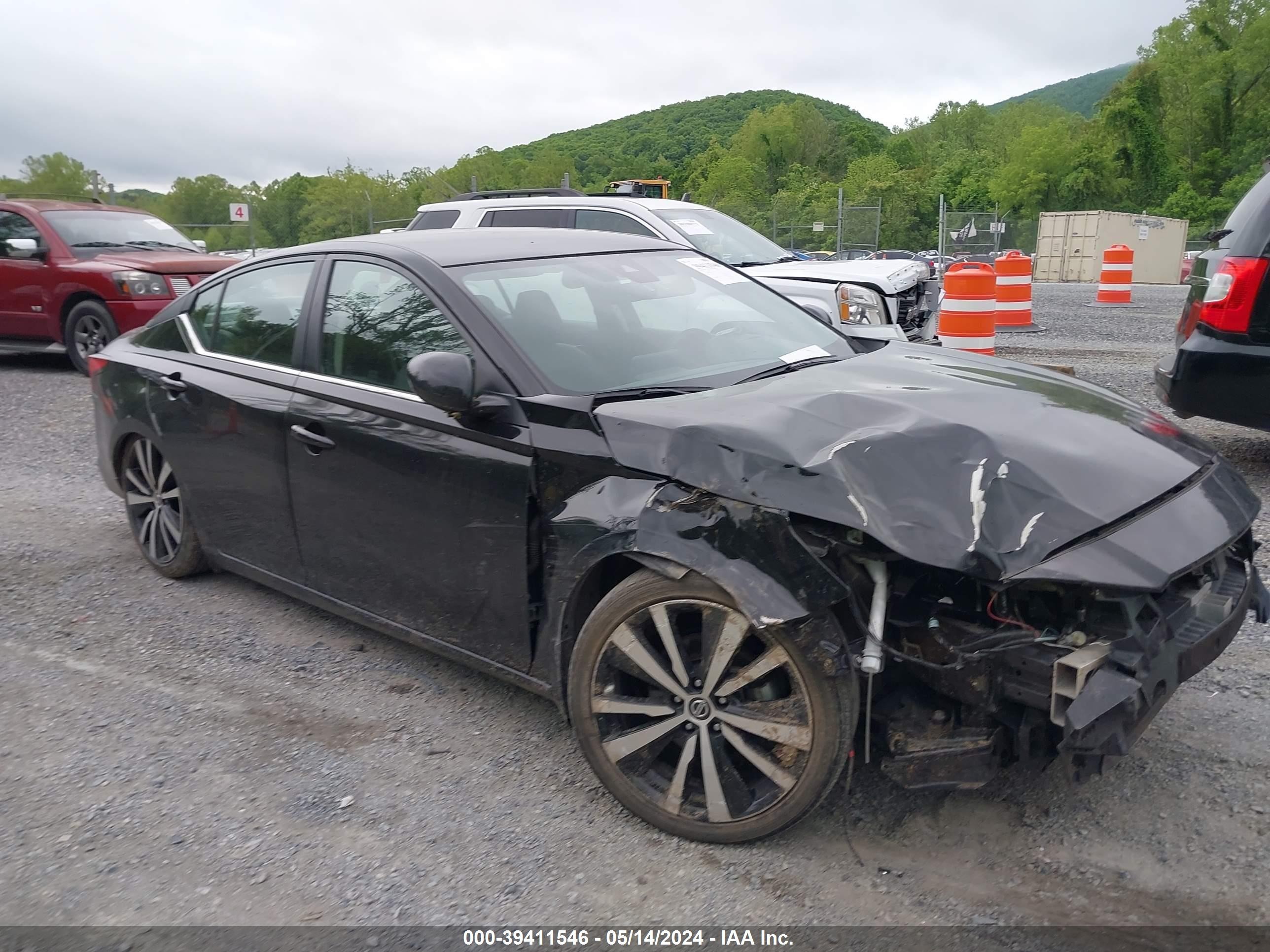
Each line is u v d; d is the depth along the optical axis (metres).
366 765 3.26
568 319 3.50
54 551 5.37
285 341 3.99
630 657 2.79
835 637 2.51
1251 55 69.12
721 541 2.57
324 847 2.83
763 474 2.56
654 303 3.78
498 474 3.08
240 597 4.70
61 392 10.17
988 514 2.44
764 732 2.64
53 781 3.19
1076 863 2.66
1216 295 5.47
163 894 2.64
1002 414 2.88
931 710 2.62
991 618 2.52
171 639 4.26
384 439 3.42
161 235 12.16
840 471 2.51
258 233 30.48
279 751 3.36
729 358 3.59
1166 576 2.39
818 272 8.84
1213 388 5.51
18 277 11.06
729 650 2.63
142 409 4.60
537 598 3.09
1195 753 3.16
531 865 2.73
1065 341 12.09
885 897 2.56
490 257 3.73
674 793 2.80
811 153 110.56
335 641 4.22
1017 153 75.50
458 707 3.64
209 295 4.55
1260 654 3.81
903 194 64.44
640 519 2.70
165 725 3.54
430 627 3.46
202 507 4.42
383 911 2.56
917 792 2.99
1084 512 2.48
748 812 2.72
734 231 9.88
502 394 3.14
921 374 3.32
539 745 3.37
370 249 3.84
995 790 2.99
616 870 2.70
